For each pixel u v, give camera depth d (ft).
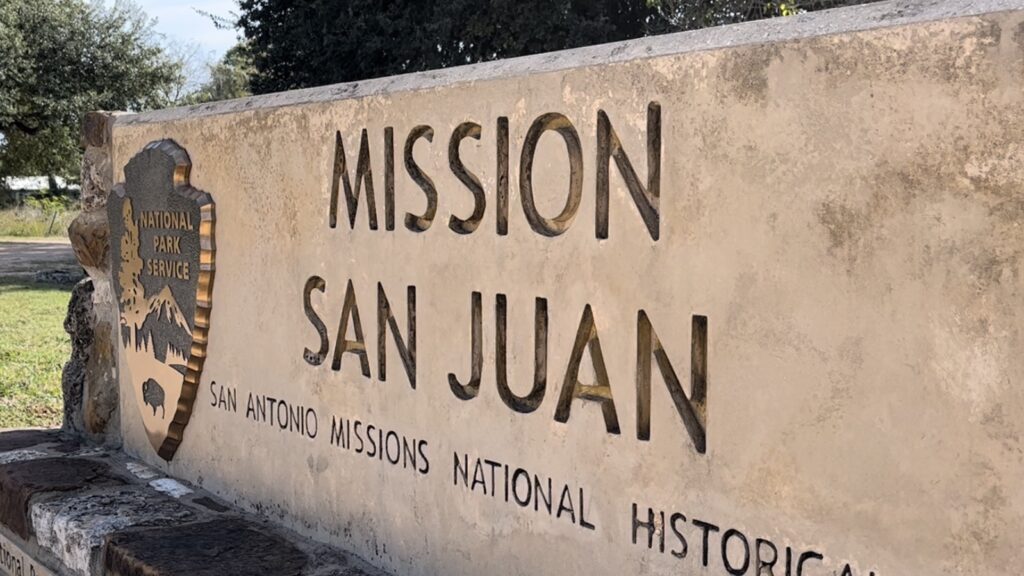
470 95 8.00
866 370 5.51
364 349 9.40
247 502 11.33
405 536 9.02
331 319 9.82
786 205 5.84
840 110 5.55
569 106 7.17
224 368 11.62
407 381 8.87
